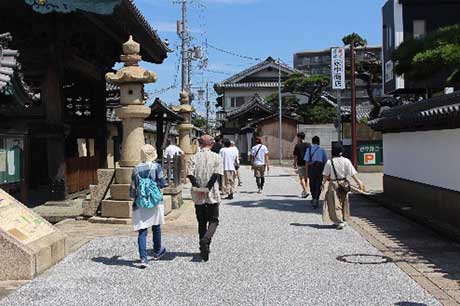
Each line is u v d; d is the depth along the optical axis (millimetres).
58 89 13562
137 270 7141
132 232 10133
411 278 6684
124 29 14016
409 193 13258
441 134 10914
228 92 63188
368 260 7730
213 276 6820
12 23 13719
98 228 10602
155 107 23500
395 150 14711
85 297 5906
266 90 62438
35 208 13039
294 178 26484
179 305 5629
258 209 13781
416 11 20578
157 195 7402
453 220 10094
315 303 5680
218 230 10398
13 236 6754
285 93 57562
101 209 11531
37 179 19906
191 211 13414
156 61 19219
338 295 5961
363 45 34719
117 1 12094
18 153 11078
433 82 17391
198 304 5660
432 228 10297
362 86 59906
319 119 52750
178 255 8086
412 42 12430
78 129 18422
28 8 13031
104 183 11781
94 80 17672
